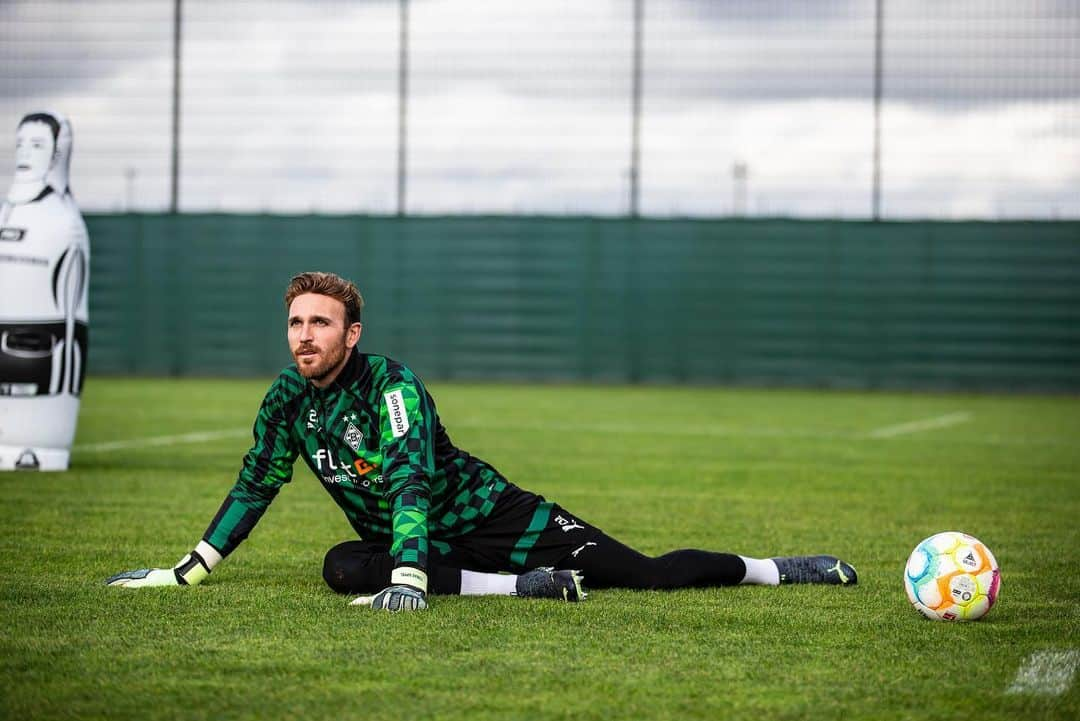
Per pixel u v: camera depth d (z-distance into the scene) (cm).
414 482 1088
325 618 1041
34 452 2303
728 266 6131
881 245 6028
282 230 6319
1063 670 908
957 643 993
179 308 6362
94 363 6384
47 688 829
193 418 3828
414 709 788
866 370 6069
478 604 1105
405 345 6312
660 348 6197
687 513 1897
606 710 791
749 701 816
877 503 2047
